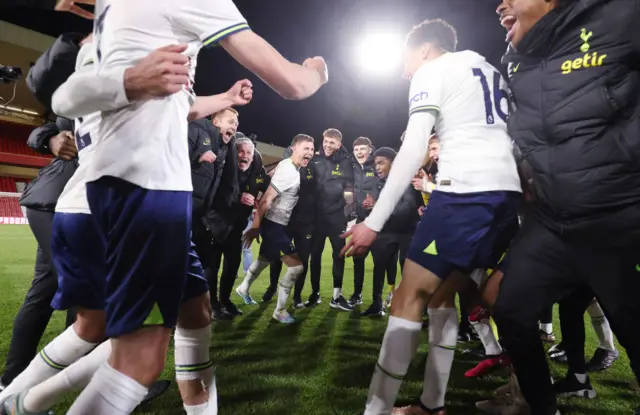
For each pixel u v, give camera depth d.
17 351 2.10
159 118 1.21
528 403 1.81
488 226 1.73
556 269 1.64
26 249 9.36
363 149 5.41
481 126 1.79
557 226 1.59
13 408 1.47
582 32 1.47
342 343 3.36
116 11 1.24
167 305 1.19
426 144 1.78
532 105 1.60
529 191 1.85
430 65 1.88
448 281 1.98
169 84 1.14
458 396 2.37
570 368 2.39
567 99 1.50
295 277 4.10
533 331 1.72
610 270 1.54
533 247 1.66
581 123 1.47
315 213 4.92
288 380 2.52
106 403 1.14
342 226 5.01
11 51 23.33
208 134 3.34
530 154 1.62
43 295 2.12
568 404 2.26
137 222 1.15
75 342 1.60
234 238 4.14
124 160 1.16
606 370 2.82
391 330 1.81
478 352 3.26
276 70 1.26
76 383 1.43
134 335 1.17
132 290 1.15
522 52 1.62
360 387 2.43
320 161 5.08
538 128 1.58
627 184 1.44
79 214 1.45
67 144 2.08
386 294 5.77
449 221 1.74
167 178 1.20
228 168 3.81
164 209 1.18
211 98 1.88
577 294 2.28
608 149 1.43
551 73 1.54
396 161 1.76
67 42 1.87
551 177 1.54
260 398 2.24
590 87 1.46
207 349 1.70
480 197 1.72
